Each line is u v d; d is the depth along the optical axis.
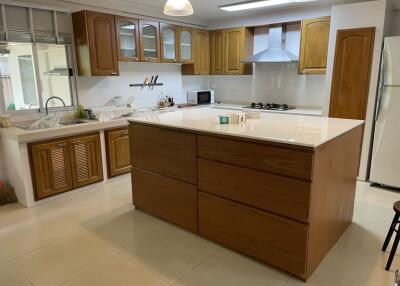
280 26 4.79
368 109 3.65
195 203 2.54
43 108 3.69
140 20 4.20
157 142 2.71
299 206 1.91
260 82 5.35
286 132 2.15
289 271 2.05
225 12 4.89
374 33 3.46
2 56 3.28
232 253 2.34
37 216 2.98
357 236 2.55
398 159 3.46
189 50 5.11
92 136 3.60
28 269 2.18
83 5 3.88
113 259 2.29
